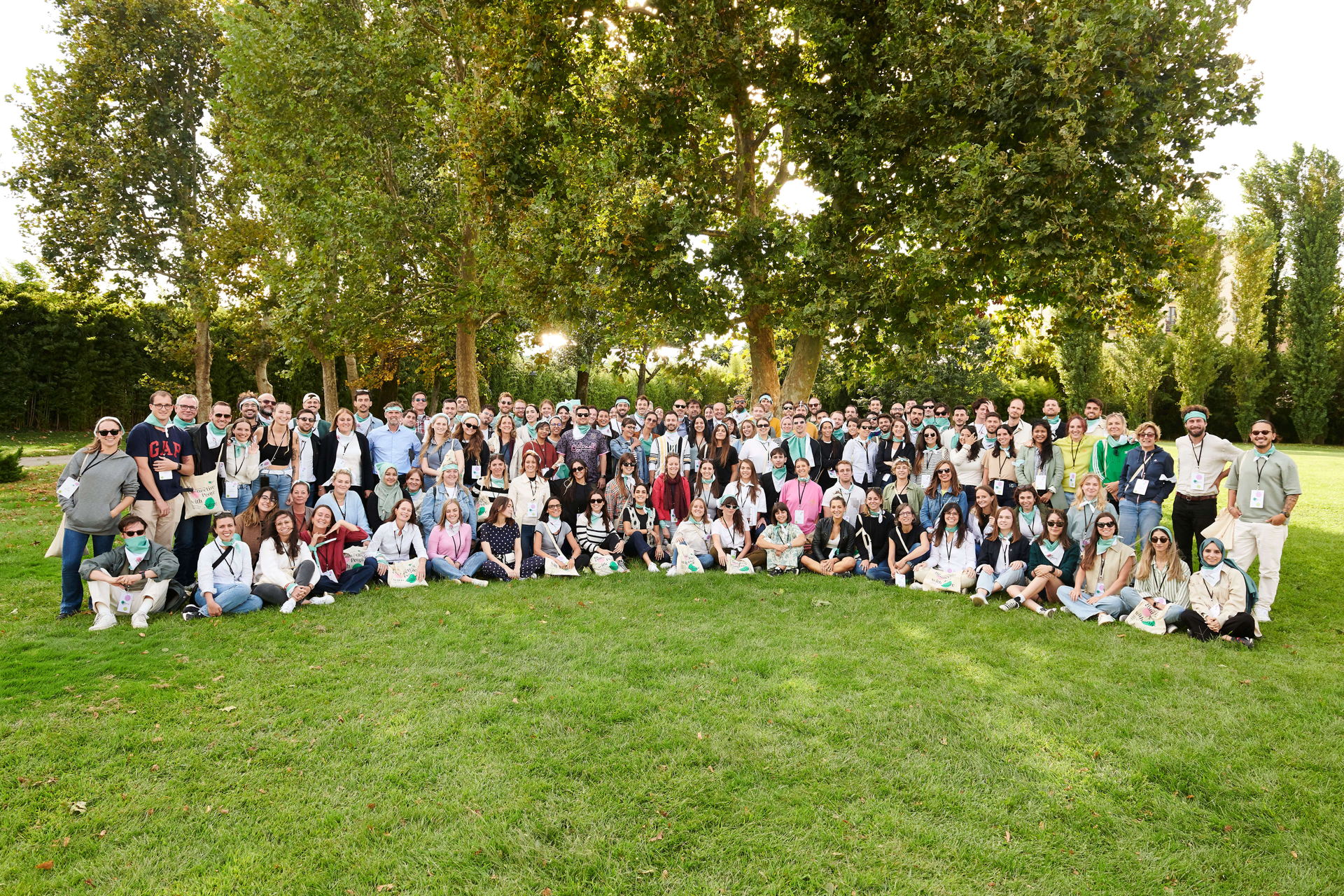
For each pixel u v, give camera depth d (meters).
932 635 6.11
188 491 7.18
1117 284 10.67
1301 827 3.49
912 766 3.96
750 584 7.90
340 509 7.84
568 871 3.11
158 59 24.73
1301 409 35.19
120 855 3.19
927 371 13.74
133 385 27.80
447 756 4.02
